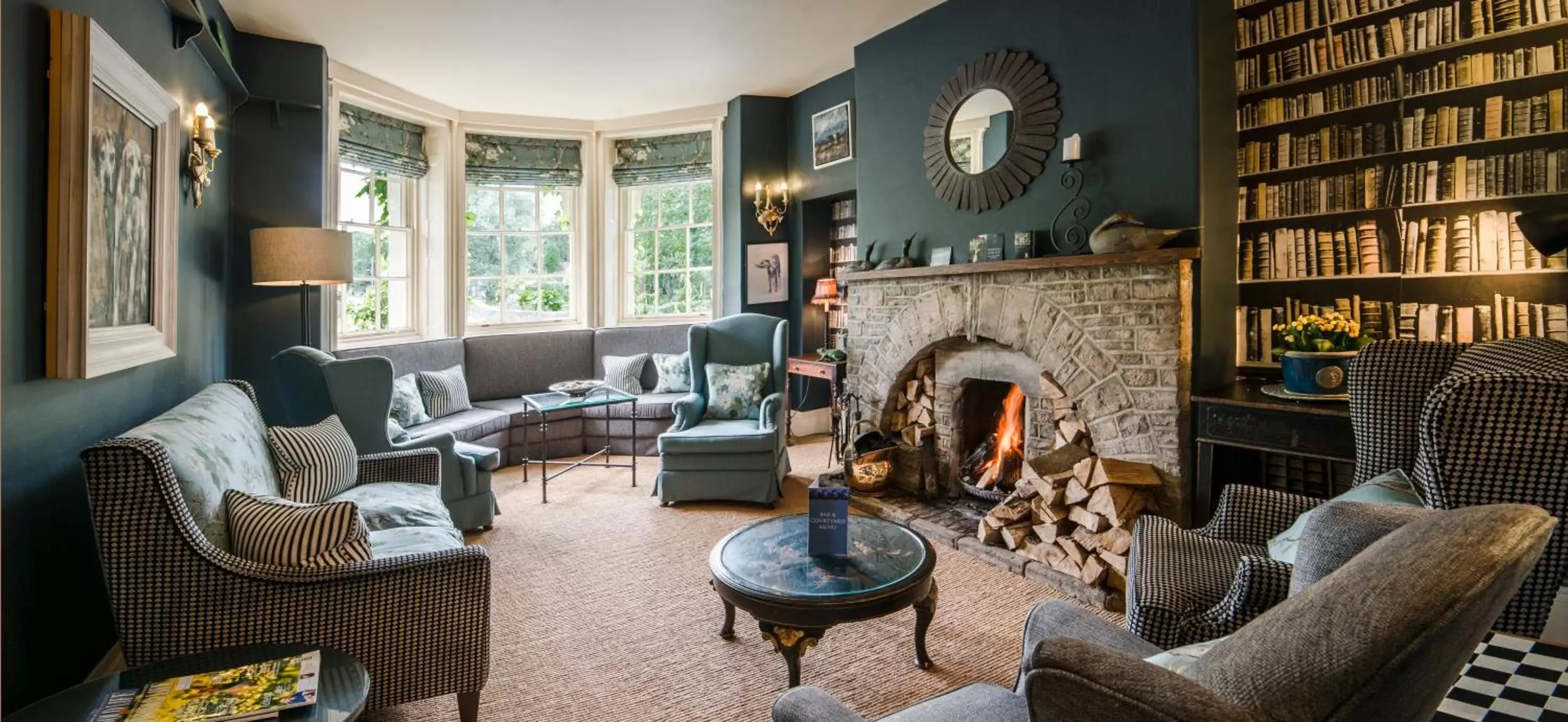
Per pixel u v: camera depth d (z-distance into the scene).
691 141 6.07
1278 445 2.61
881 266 4.21
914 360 4.05
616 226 6.32
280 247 3.78
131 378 2.46
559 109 5.85
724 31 4.27
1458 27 2.66
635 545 3.49
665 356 5.76
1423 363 1.99
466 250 5.81
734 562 2.19
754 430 4.19
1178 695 0.69
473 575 1.89
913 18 4.09
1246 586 1.59
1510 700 1.24
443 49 4.46
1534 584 1.39
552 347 5.86
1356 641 0.68
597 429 5.54
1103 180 3.19
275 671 1.48
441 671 1.86
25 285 1.75
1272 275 3.15
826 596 1.94
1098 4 3.20
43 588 1.85
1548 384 1.34
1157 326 2.92
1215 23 2.99
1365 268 2.93
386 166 5.24
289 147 4.29
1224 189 3.06
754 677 2.27
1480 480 1.40
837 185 5.36
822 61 4.89
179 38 2.90
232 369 4.11
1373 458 2.06
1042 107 3.41
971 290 3.66
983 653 2.39
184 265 3.12
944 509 3.79
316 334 4.39
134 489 1.64
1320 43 2.97
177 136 2.76
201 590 1.68
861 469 4.00
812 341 5.94
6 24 1.68
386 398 3.44
